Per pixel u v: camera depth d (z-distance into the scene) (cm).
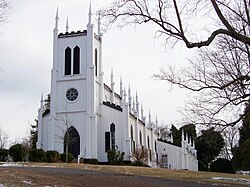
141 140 6988
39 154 4331
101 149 5725
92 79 5731
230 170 5612
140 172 2934
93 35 5931
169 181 2295
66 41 5962
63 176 2025
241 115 1925
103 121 5841
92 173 2470
